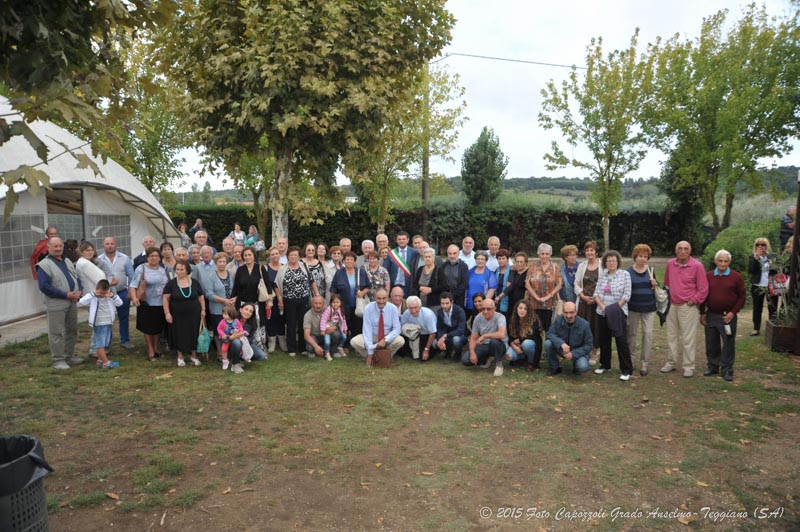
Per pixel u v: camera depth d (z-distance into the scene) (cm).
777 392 718
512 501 445
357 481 476
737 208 3073
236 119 1085
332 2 1052
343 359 902
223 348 815
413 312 889
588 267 859
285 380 771
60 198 1326
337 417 628
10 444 306
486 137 2875
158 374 791
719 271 778
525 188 4441
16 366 813
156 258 858
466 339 898
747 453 535
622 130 2172
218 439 562
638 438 573
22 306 1144
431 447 549
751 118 2269
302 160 1254
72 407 646
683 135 2409
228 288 896
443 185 2861
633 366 860
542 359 909
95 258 946
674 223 2966
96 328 811
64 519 407
